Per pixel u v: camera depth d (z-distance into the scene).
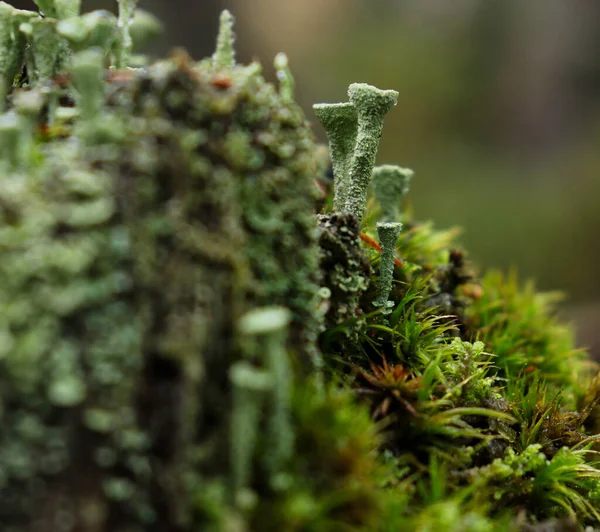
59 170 0.13
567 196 0.53
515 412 0.16
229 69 0.14
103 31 0.15
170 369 0.13
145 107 0.13
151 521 0.13
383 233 0.16
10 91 0.16
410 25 0.55
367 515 0.13
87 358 0.13
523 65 0.54
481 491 0.15
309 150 0.14
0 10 0.15
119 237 0.13
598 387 0.17
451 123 0.56
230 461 0.13
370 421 0.14
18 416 0.13
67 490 0.13
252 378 0.13
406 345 0.16
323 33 0.53
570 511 0.15
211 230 0.13
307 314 0.14
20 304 0.13
